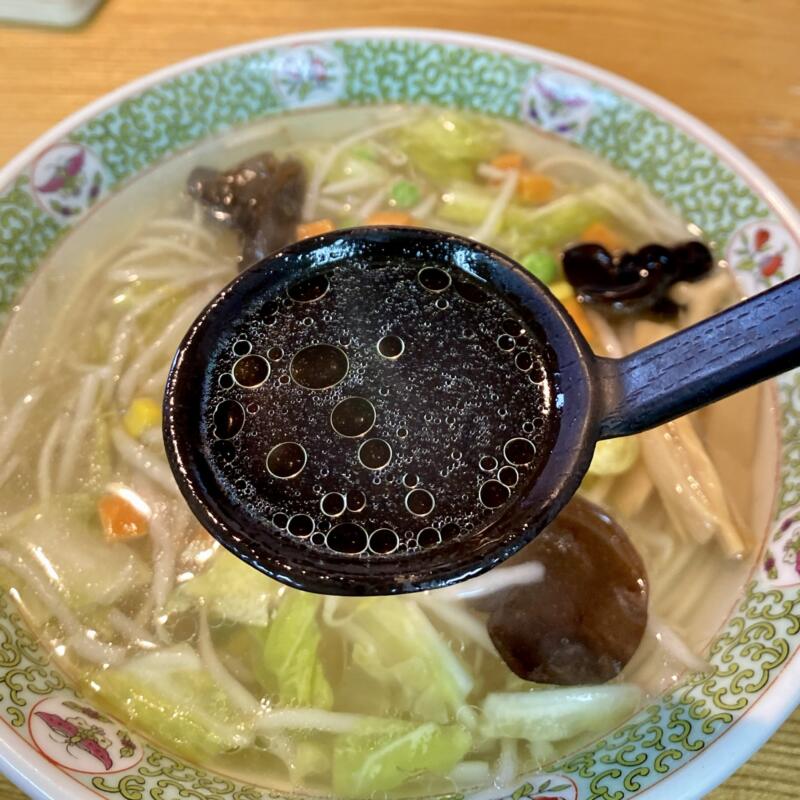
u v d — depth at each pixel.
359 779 0.18
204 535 0.21
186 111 0.28
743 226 0.25
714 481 0.22
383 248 0.19
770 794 0.18
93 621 0.20
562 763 0.18
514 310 0.18
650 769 0.17
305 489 0.17
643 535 0.22
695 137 0.26
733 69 0.31
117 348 0.24
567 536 0.20
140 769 0.18
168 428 0.17
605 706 0.19
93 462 0.23
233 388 0.18
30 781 0.16
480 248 0.18
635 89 0.27
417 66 0.29
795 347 0.15
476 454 0.17
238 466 0.17
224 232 0.27
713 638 0.20
